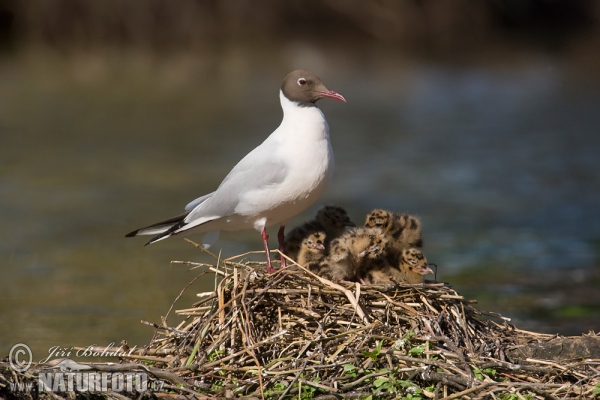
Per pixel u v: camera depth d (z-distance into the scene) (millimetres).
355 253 9242
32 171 22359
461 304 8734
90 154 24172
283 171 9523
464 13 44812
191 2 44281
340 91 33469
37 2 43562
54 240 16828
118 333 11469
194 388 7672
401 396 7520
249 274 8477
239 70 38188
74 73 37406
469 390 7406
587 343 8492
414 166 22656
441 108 30328
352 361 7812
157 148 24797
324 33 45906
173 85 34906
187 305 12641
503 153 24016
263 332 8273
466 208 18812
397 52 42562
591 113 28875
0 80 35562
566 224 17547
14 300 13172
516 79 35500
